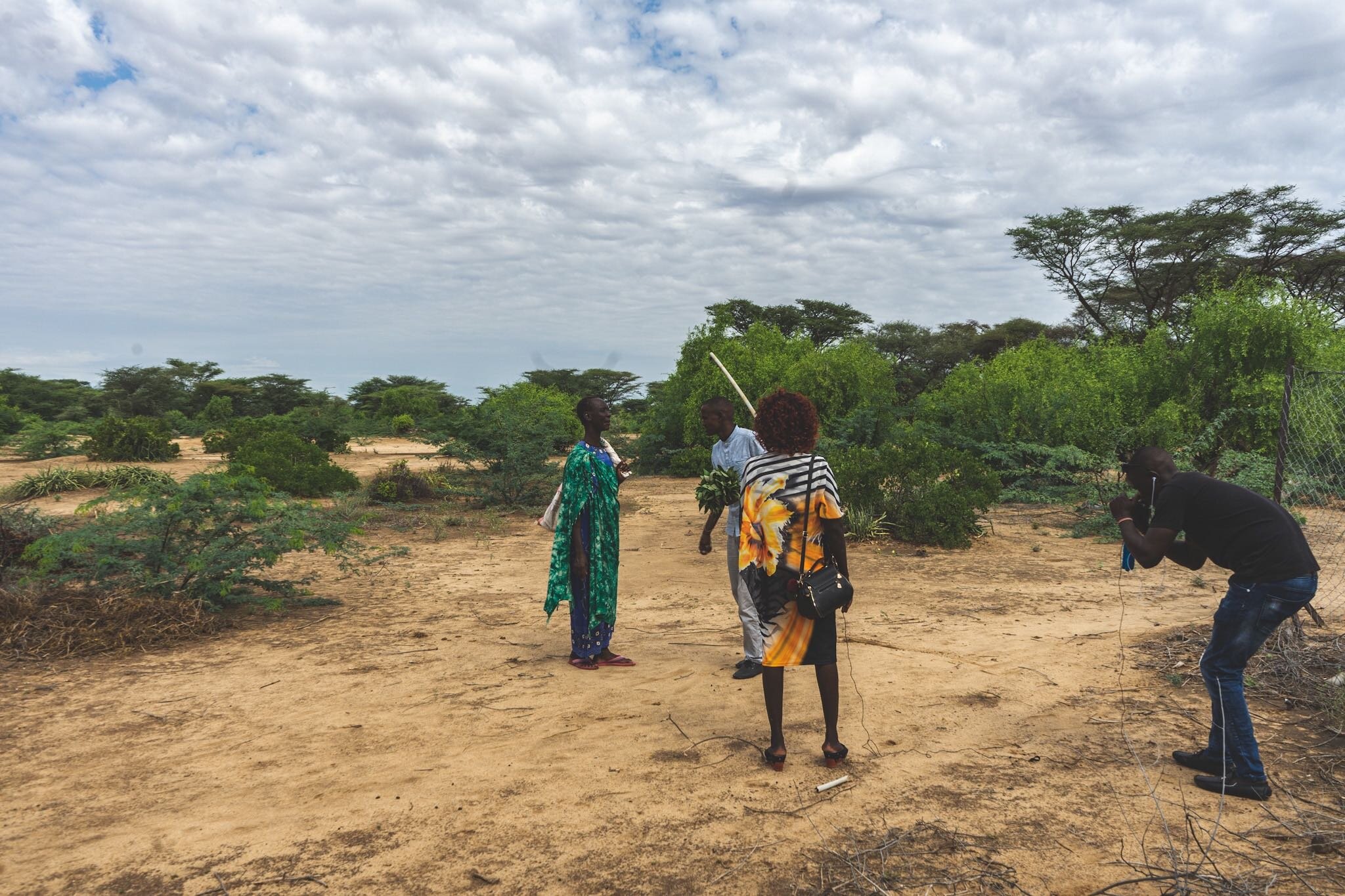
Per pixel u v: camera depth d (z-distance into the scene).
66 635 5.72
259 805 3.41
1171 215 33.75
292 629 6.34
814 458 3.75
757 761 3.86
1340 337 16.33
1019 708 4.52
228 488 6.75
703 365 21.31
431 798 3.47
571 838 3.14
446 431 15.96
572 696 4.77
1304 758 3.82
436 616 6.76
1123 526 3.74
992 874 2.86
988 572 8.66
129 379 66.44
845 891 2.77
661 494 16.42
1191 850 3.00
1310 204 32.09
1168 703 4.56
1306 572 3.42
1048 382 17.95
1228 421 15.17
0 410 31.55
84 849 3.06
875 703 4.61
